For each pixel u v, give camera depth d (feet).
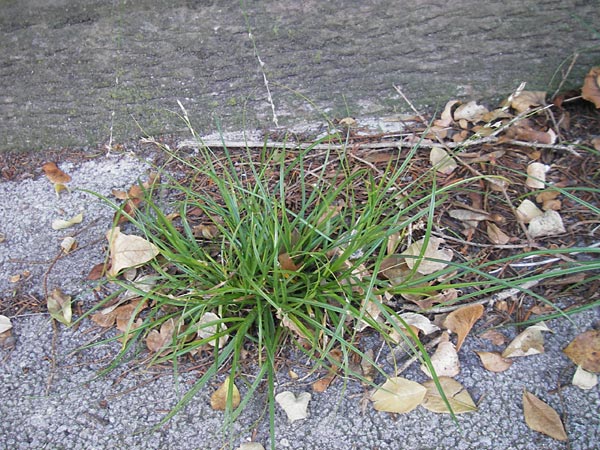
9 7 2.14
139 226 1.85
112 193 2.23
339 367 1.72
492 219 2.02
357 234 1.73
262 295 1.62
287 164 2.22
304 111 2.37
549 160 2.21
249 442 1.63
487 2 2.23
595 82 2.25
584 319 1.82
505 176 2.16
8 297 1.96
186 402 1.68
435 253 1.91
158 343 1.79
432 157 2.19
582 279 1.88
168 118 2.34
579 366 1.72
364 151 2.25
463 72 2.35
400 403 1.65
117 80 2.27
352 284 1.72
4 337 1.87
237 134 2.37
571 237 1.99
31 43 2.20
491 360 1.75
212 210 1.95
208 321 1.78
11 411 1.72
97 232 2.11
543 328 1.78
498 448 1.61
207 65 2.27
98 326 1.87
